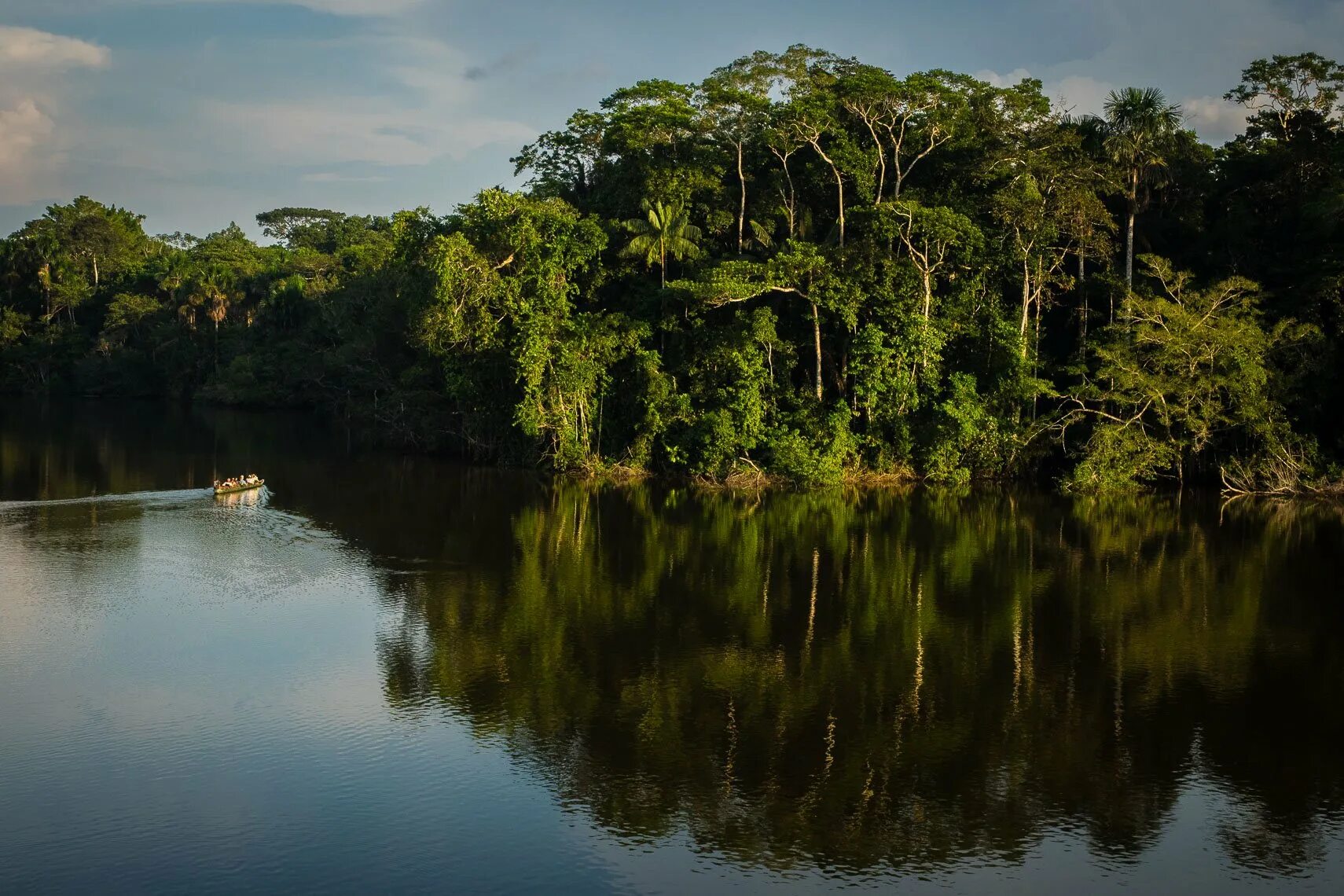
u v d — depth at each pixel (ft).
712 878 53.36
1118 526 141.18
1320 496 161.99
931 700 77.10
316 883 52.06
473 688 78.23
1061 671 83.41
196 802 59.77
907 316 169.27
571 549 124.26
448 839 56.54
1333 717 74.49
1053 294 187.83
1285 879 53.98
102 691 75.92
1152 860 55.62
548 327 179.83
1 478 168.45
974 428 167.12
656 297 185.68
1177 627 95.09
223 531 130.00
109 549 118.32
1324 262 161.07
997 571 115.65
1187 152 193.06
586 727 71.46
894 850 56.24
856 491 169.27
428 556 119.75
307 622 93.20
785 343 177.58
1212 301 161.99
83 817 57.77
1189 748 69.15
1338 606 102.32
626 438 188.24
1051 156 171.94
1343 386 164.86
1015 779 64.69
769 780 64.18
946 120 186.50
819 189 197.77
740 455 175.63
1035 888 52.85
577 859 54.80
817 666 84.33
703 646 88.84
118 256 431.02
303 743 67.87
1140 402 165.99
